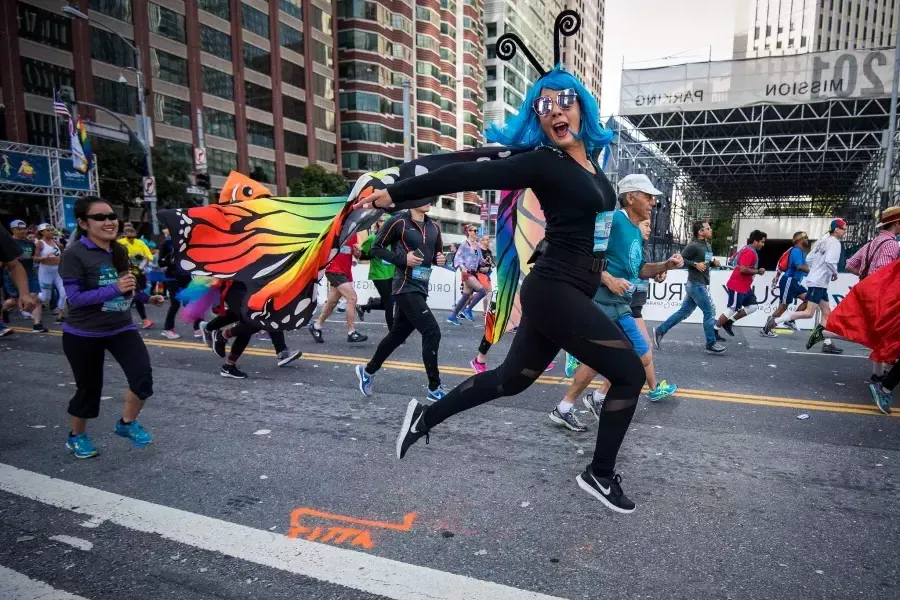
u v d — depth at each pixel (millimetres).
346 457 3635
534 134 2498
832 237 7430
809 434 4102
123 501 3010
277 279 3555
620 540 2602
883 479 3299
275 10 44719
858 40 74125
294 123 47125
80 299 3336
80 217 3393
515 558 2445
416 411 2795
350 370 6285
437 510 2900
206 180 23891
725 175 33344
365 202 2371
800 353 7391
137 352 3578
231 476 3342
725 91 22062
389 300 7211
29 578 2307
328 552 2496
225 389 5430
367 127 54094
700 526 2736
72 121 20922
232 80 40844
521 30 79438
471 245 10141
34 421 4430
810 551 2512
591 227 2326
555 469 3438
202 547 2545
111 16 32250
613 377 2328
